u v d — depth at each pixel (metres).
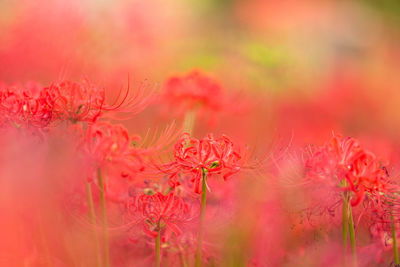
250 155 2.47
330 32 7.68
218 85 2.92
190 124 2.86
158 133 2.58
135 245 2.51
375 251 2.51
